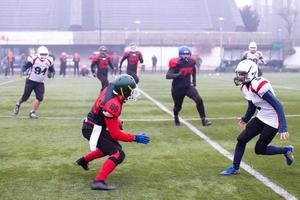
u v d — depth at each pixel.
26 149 13.00
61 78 57.72
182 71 16.92
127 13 113.00
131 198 8.66
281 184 9.54
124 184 9.59
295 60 99.56
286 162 11.41
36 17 111.00
